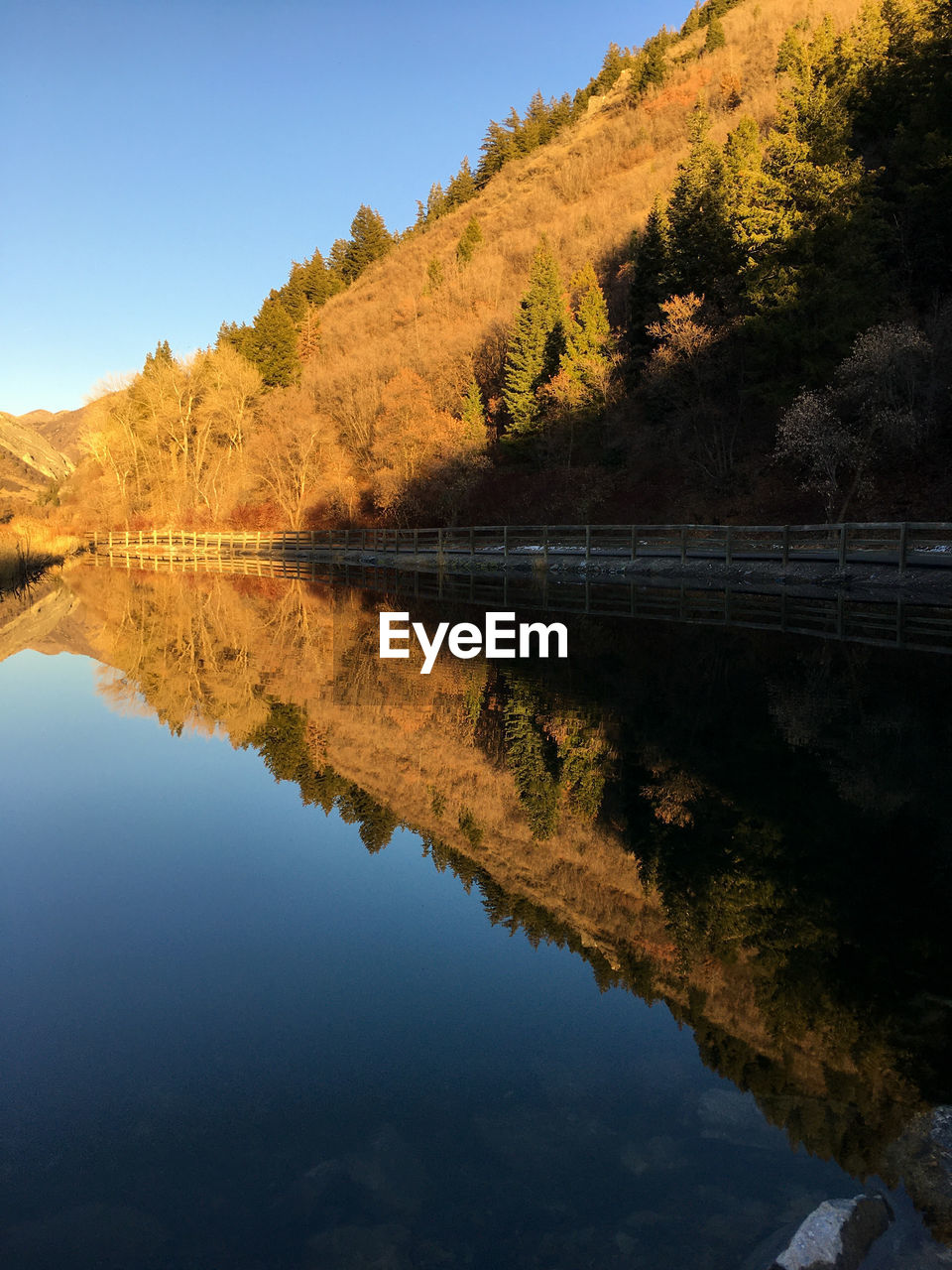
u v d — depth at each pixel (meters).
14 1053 3.13
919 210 27.33
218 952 3.97
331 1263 2.10
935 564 16.00
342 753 7.70
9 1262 2.13
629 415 36.28
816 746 6.98
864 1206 2.17
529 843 5.25
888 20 36.41
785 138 27.61
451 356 52.09
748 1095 2.75
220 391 63.75
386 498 44.09
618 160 90.50
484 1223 2.23
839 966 3.63
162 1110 2.77
